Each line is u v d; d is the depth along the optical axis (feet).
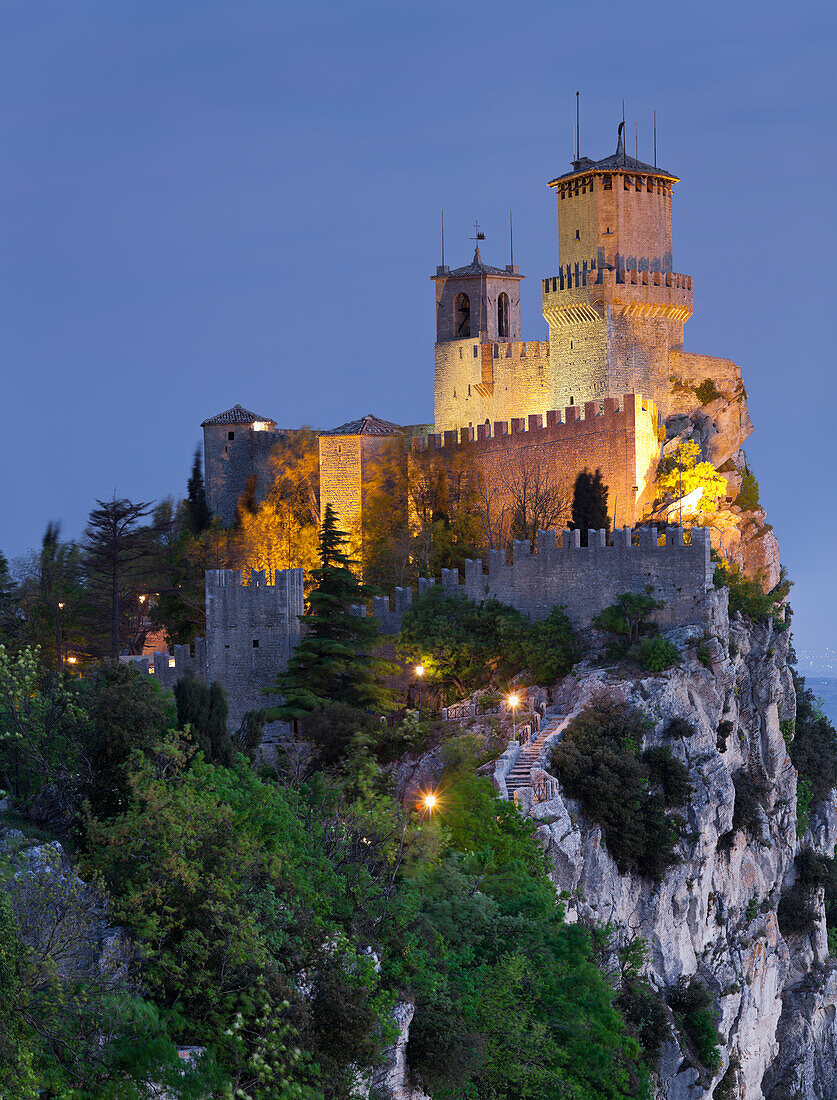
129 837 169.68
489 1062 186.50
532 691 323.37
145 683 211.41
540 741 297.12
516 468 409.90
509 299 502.79
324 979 163.12
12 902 150.20
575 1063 206.28
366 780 219.41
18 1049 133.39
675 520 390.42
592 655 328.49
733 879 331.16
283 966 160.25
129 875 165.99
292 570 352.69
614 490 384.47
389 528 434.71
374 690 334.85
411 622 347.97
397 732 313.32
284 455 485.56
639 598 327.47
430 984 178.09
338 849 189.06
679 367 451.94
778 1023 387.75
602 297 438.40
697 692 320.29
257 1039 150.20
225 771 196.34
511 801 255.50
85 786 194.80
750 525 448.65
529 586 342.44
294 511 466.29
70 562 471.62
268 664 351.25
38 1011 142.20
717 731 324.39
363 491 440.86
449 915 197.77
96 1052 143.64
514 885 222.28
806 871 400.88
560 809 274.77
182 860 160.56
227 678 349.41
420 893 193.77
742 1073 322.96
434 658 340.39
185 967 154.92
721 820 315.78
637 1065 237.25
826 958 407.23
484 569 372.17
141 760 186.91
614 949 276.00
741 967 325.42
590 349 442.91
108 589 442.91
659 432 424.05
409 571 400.47
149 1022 146.30
